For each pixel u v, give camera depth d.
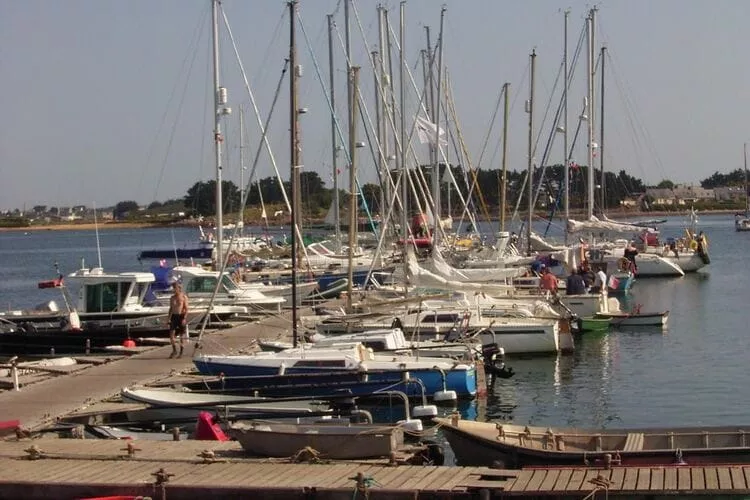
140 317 40.06
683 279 73.25
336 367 28.94
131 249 139.12
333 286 51.16
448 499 16.72
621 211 114.38
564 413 28.67
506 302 41.22
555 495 16.47
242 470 18.58
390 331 33.16
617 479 16.92
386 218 50.88
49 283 42.31
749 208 159.75
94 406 25.59
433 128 52.56
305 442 19.53
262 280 58.00
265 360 29.42
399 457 18.98
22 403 26.02
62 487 17.70
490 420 27.73
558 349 38.31
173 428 23.95
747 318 50.06
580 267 56.78
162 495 17.44
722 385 32.34
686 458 18.44
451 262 57.69
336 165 60.22
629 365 36.59
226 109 49.78
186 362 32.81
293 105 33.44
